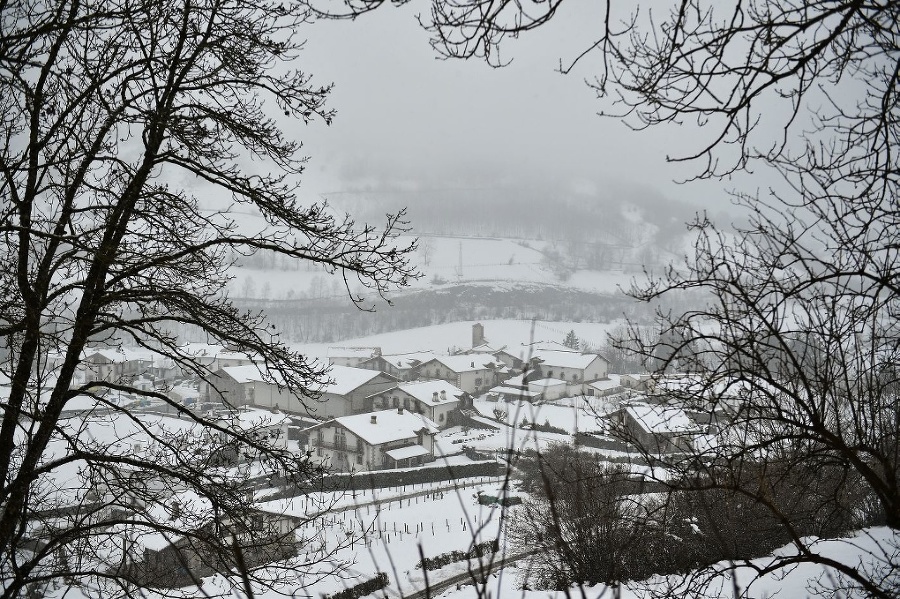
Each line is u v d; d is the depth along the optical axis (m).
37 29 5.61
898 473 5.91
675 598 6.84
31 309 5.93
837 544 12.89
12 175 6.13
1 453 6.55
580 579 2.77
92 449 7.46
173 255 7.10
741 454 5.50
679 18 3.95
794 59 4.07
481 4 3.70
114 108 7.11
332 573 6.66
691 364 6.37
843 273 4.66
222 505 7.30
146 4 6.57
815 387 5.61
